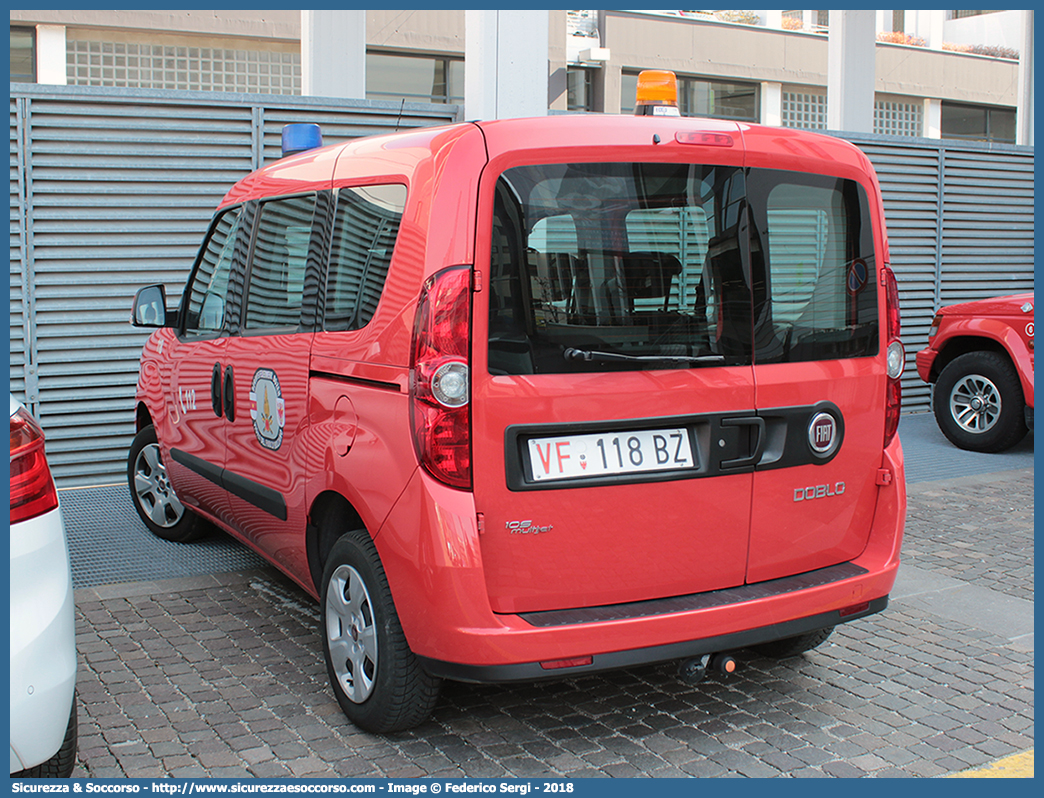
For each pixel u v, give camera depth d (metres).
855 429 3.39
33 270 6.84
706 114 14.73
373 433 3.07
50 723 2.36
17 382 6.87
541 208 2.87
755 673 3.83
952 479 7.38
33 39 10.30
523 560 2.88
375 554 3.16
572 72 13.71
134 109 7.02
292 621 4.33
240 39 10.88
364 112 7.74
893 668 3.89
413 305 2.88
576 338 2.91
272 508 3.87
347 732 3.29
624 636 2.89
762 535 3.22
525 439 2.87
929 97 17.12
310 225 3.70
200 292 4.81
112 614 4.41
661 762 3.11
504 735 3.28
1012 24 17.70
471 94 7.19
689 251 3.05
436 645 2.86
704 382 3.06
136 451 5.68
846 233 3.36
